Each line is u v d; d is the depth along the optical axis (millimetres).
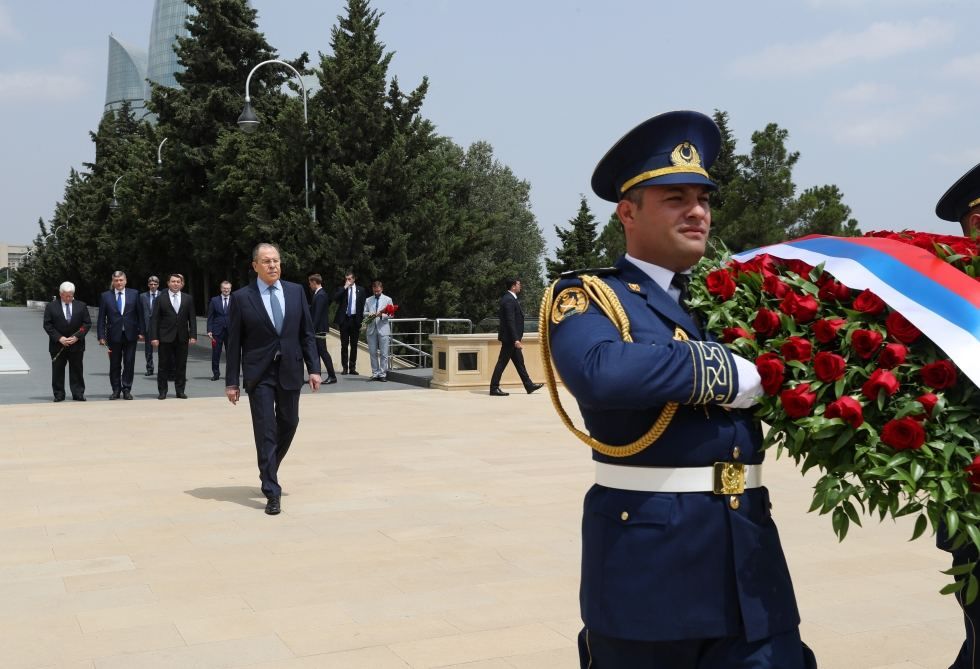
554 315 2568
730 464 2424
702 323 2619
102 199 54500
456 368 16484
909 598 4969
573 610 4762
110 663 4098
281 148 30344
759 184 32750
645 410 2459
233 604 4883
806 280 2568
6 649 4270
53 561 5699
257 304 7094
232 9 35781
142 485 8008
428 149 33594
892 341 2352
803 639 4387
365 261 29547
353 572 5441
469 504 7207
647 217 2564
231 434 11117
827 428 2283
